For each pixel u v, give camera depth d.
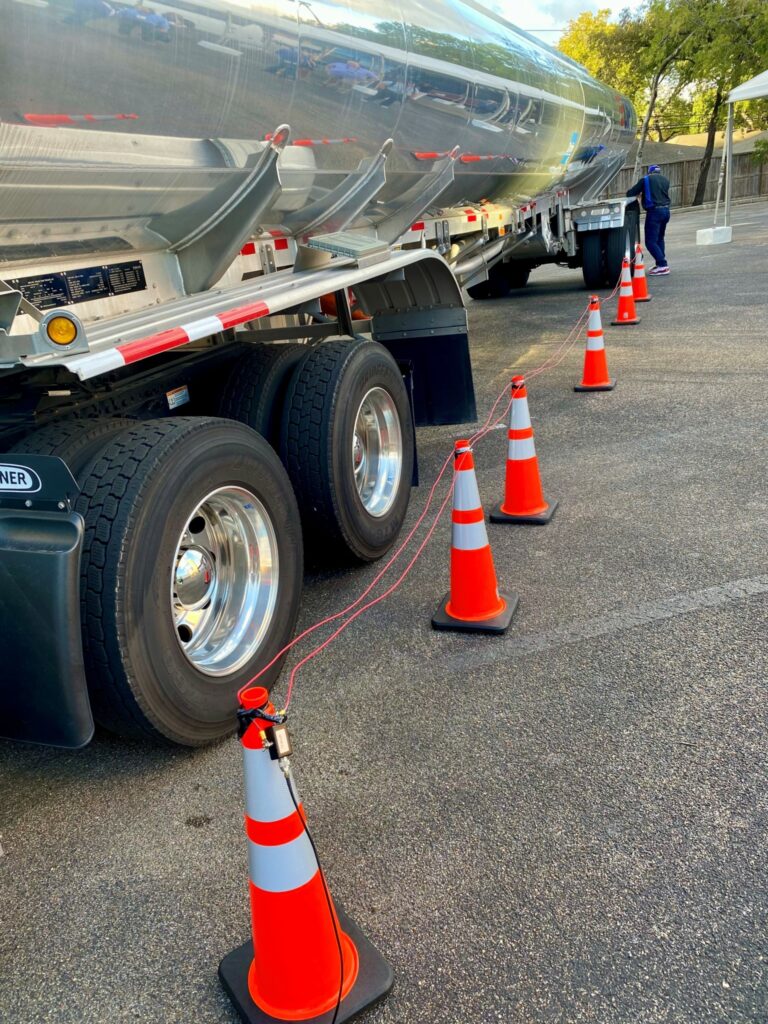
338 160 3.66
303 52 2.98
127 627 2.25
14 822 2.44
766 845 2.11
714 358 7.74
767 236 18.06
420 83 4.05
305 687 3.04
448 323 4.93
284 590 2.98
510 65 5.63
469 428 6.45
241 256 3.61
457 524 3.31
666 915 1.93
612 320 10.30
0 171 2.05
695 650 3.03
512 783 2.42
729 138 17.41
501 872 2.10
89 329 2.60
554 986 1.78
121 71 2.21
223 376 3.61
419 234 5.56
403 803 2.38
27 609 2.13
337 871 2.15
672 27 31.91
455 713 2.79
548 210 9.91
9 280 2.45
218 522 2.85
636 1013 1.70
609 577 3.68
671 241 19.58
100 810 2.46
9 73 1.92
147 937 2.00
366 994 1.75
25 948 1.99
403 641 3.31
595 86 10.12
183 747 2.72
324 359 3.64
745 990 1.73
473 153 5.42
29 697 2.22
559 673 2.97
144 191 2.62
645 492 4.68
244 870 2.19
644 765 2.45
